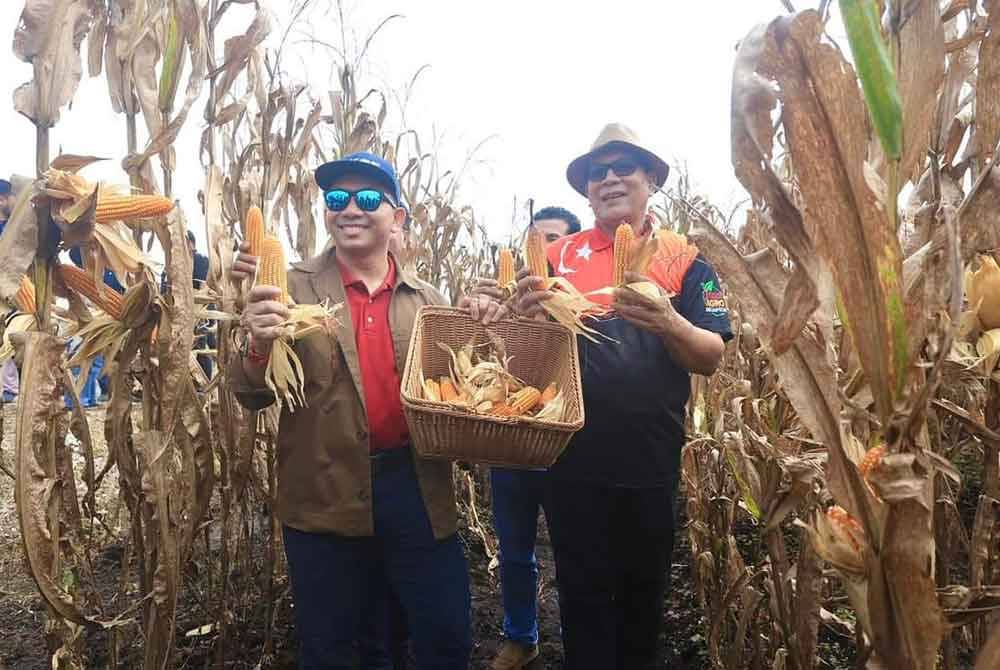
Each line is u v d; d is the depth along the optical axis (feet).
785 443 6.68
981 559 5.40
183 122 6.86
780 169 8.20
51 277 6.15
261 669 10.44
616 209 8.84
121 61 6.79
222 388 9.52
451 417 6.82
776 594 7.61
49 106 5.76
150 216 6.39
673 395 8.62
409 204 16.88
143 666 8.38
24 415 5.90
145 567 7.81
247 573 11.00
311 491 7.61
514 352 9.22
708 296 8.46
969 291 5.37
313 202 11.96
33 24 5.68
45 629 7.14
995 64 4.39
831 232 3.29
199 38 7.29
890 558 3.53
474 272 23.20
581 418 7.09
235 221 9.78
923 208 4.80
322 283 7.95
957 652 7.22
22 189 5.74
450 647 8.05
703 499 11.16
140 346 7.23
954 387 6.26
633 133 8.82
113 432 7.49
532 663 11.32
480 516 18.20
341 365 7.60
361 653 9.18
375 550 8.17
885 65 3.08
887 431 3.46
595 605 8.84
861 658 6.33
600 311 8.78
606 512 8.70
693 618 12.35
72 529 7.10
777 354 3.61
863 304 3.36
